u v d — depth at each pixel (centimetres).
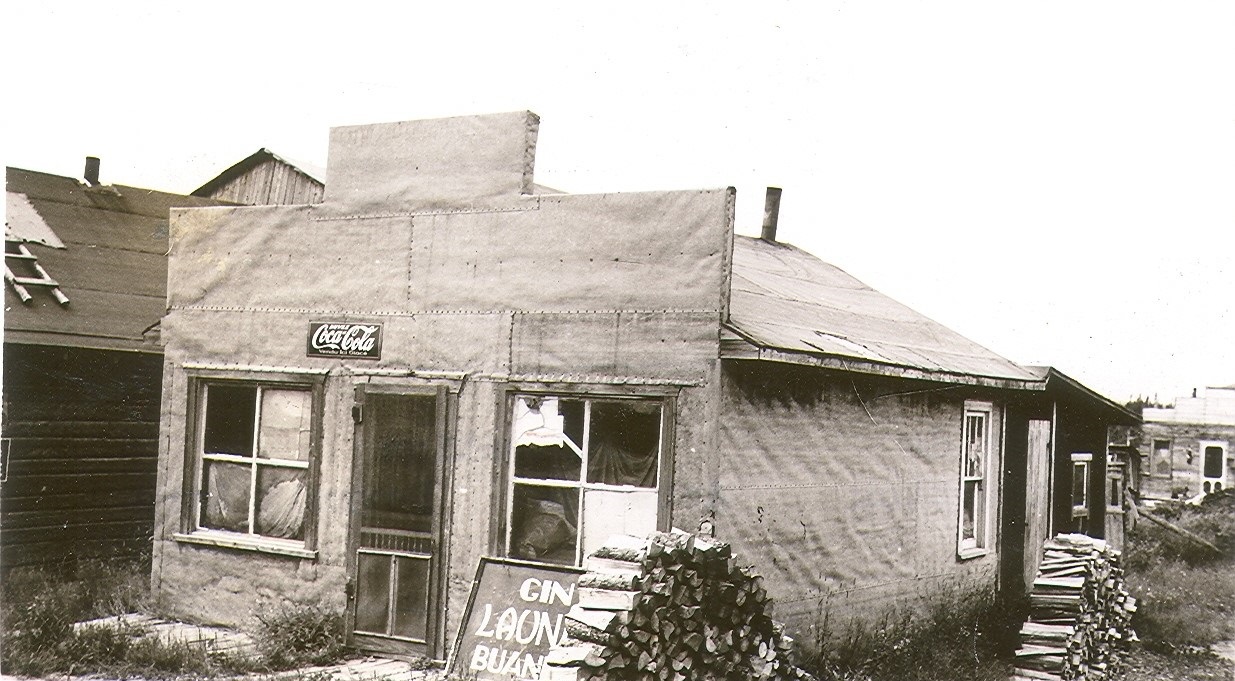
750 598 785
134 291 1402
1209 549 1980
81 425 1305
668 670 716
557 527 873
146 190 1589
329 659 898
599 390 855
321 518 977
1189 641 1270
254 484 1028
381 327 963
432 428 929
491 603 841
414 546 923
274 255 1031
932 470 1150
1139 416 1588
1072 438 1465
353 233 991
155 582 1062
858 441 1008
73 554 1281
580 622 688
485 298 916
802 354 834
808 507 923
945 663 1008
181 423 1066
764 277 1197
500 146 925
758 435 857
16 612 944
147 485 1377
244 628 1000
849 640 980
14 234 1359
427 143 961
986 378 1184
